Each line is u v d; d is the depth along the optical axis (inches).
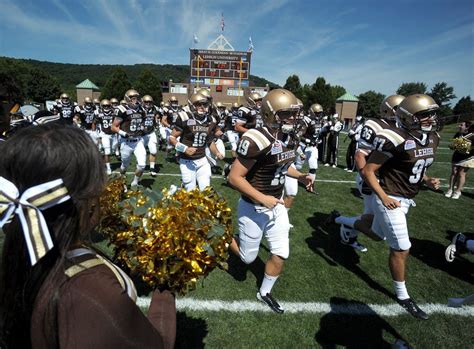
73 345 23.8
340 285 123.1
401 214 105.9
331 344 92.0
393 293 119.8
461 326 103.0
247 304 107.3
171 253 51.3
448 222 201.9
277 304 105.0
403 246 106.0
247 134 91.6
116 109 224.7
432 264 144.8
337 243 160.4
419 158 104.3
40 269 25.3
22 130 27.0
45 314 24.5
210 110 205.5
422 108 99.7
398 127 107.4
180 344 88.1
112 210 62.1
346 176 326.6
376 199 109.4
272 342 91.4
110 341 24.6
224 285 117.5
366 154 135.4
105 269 27.5
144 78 1728.6
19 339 26.4
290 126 92.7
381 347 92.2
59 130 27.2
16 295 25.5
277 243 102.7
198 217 55.7
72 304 24.0
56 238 26.1
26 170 25.1
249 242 102.5
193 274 54.3
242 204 102.9
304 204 225.9
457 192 259.8
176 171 312.5
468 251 132.7
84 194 27.2
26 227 24.5
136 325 27.0
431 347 93.5
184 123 167.5
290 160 99.0
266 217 99.7
